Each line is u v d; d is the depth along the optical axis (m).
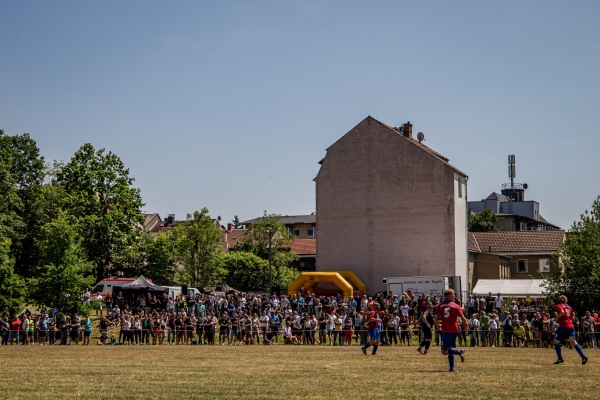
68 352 33.09
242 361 25.03
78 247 55.50
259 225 103.56
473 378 17.78
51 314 51.72
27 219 76.38
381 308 49.94
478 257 80.25
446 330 19.70
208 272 85.88
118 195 77.06
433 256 66.06
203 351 33.12
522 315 44.31
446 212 66.00
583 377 17.92
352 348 36.00
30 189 80.00
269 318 43.75
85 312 53.66
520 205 138.62
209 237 86.00
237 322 43.56
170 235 85.69
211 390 15.77
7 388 16.52
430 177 66.62
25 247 76.12
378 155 68.50
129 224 76.94
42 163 82.31
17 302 53.38
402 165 67.62
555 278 50.19
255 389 15.87
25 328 45.53
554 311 39.78
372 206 68.44
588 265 49.09
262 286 95.25
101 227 74.06
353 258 68.62
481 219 114.62
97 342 45.19
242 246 104.31
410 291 53.59
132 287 57.12
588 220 51.09
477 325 40.94
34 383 17.62
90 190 76.56
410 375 18.67
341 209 69.44
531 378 17.70
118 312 51.06
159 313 47.88
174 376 19.17
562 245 50.94
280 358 26.69
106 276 76.25
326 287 65.38
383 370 20.42
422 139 76.00
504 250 86.06
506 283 62.78
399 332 41.09
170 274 79.25
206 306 51.72
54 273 53.25
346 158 69.69
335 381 17.38
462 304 57.47
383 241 67.81
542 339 39.19
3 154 74.50
